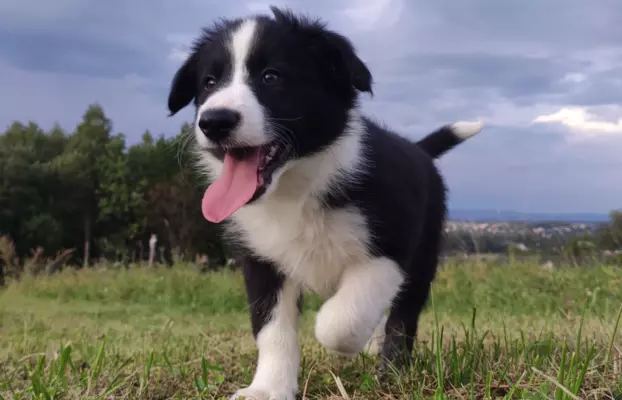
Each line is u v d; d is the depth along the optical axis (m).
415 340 0.65
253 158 0.53
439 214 0.68
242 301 1.29
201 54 0.60
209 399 0.50
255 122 0.52
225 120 0.51
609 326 0.71
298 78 0.55
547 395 0.44
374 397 0.50
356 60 0.55
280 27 0.56
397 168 0.57
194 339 0.76
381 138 0.59
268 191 0.53
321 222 0.54
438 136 0.77
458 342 0.66
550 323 0.81
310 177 0.54
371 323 0.52
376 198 0.55
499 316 0.96
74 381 0.53
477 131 0.76
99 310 1.22
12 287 1.56
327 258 0.55
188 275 1.59
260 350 0.54
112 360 0.61
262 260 0.56
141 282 1.52
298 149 0.54
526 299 1.10
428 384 0.50
